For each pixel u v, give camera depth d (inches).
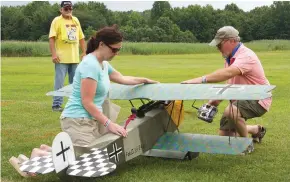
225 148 184.5
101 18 2110.0
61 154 145.4
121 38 171.0
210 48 1681.8
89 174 139.4
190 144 189.9
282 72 685.9
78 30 349.4
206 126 271.0
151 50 1565.0
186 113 240.8
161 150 208.2
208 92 176.1
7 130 264.1
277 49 1774.1
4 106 357.4
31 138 244.8
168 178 172.9
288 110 331.9
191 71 725.3
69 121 171.0
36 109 343.3
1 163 192.4
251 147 211.0
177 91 183.6
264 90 169.6
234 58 209.0
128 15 3053.6
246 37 3181.6
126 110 337.7
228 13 3368.6
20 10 2527.1
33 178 171.0
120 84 206.4
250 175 177.0
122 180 170.1
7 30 2381.9
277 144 229.0
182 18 3356.3
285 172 181.2
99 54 170.7
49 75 683.4
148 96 184.7
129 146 172.6
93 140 169.8
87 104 167.3
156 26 2908.5
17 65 930.7
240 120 210.8
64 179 167.2
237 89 174.4
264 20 3166.8
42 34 2375.7
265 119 296.2
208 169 186.1
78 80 170.9
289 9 3107.8
